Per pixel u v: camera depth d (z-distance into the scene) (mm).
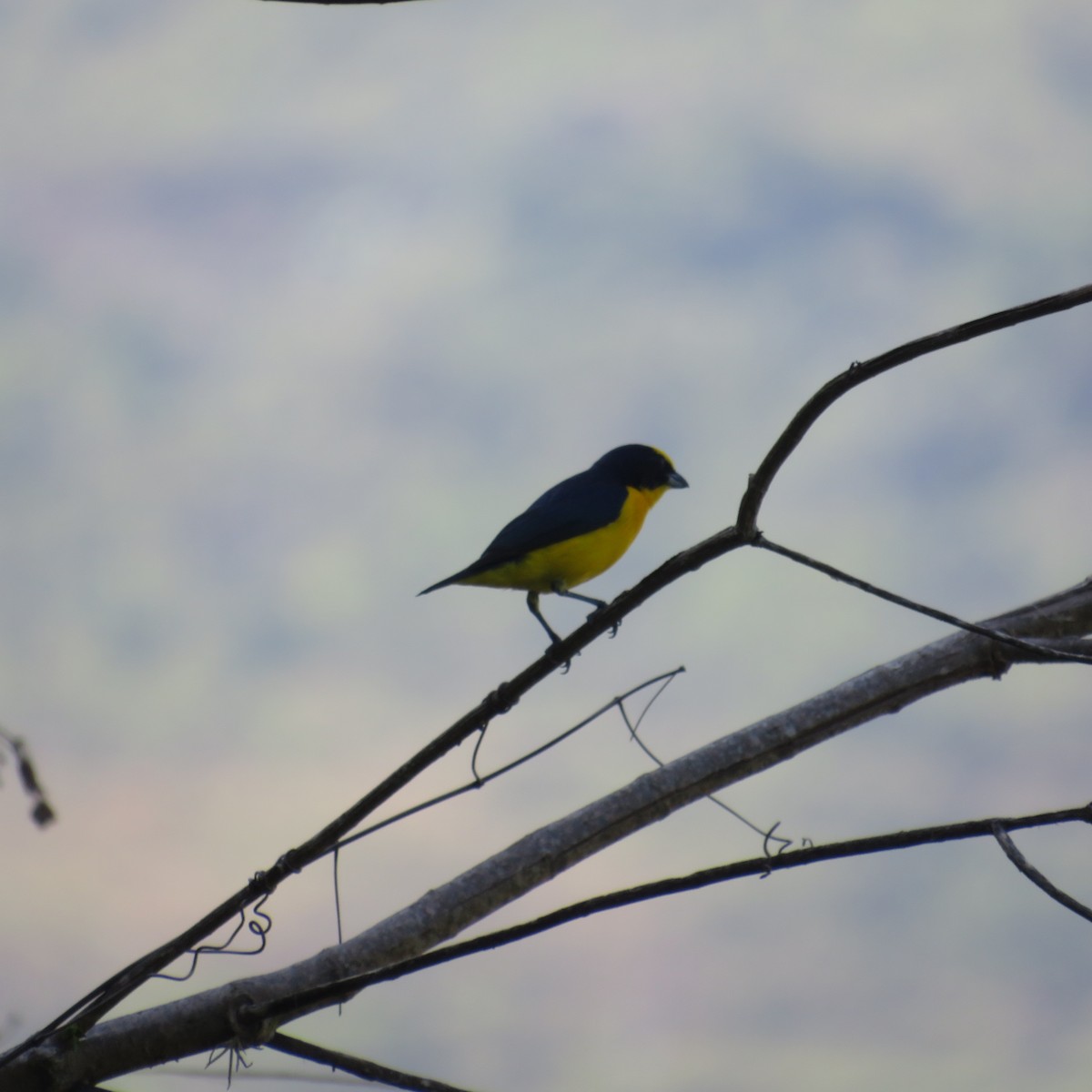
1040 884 8578
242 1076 9766
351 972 10305
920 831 8930
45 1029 9594
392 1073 9891
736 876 9008
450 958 9258
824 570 9203
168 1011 9898
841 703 11383
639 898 8961
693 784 11070
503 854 10875
